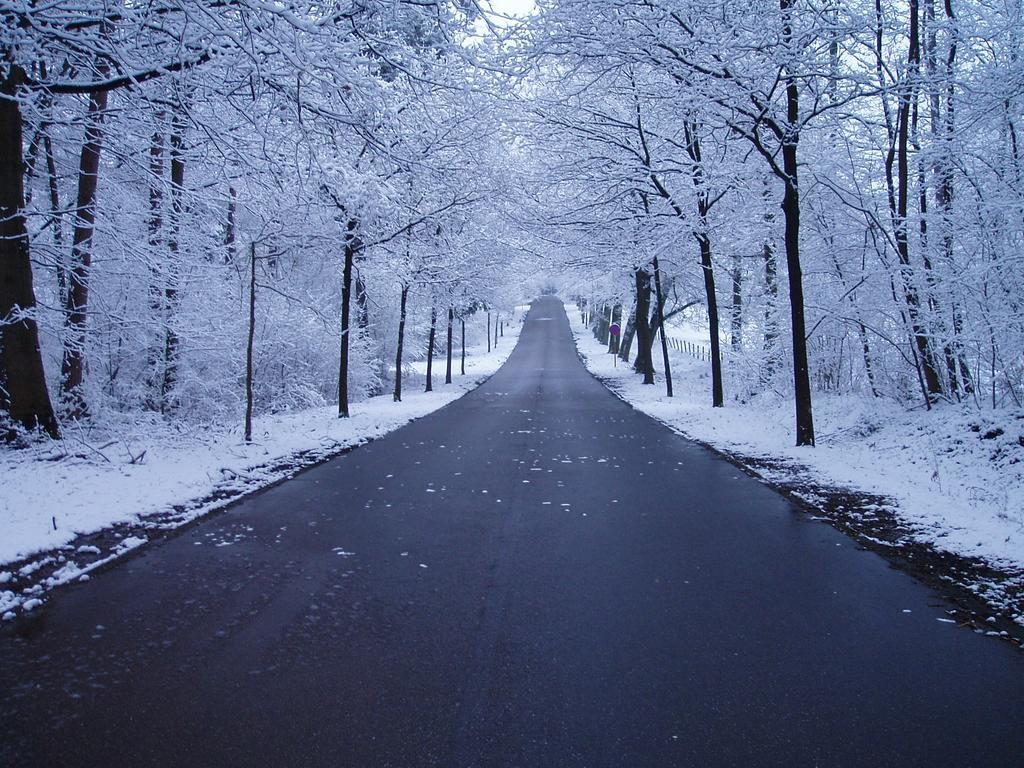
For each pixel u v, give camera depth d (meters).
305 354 25.11
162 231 14.67
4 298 10.83
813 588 5.80
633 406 24.14
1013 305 12.34
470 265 30.28
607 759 3.29
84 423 13.09
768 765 3.26
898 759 3.31
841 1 13.65
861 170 16.42
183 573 6.10
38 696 3.89
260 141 11.55
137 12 9.34
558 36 14.10
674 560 6.57
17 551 6.35
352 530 7.59
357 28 10.16
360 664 4.32
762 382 23.16
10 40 8.94
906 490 9.45
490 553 6.76
